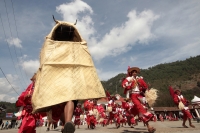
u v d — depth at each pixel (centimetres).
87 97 276
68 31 333
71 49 302
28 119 393
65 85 268
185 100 904
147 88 651
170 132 619
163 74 17038
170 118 3406
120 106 1301
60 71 279
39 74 294
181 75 15988
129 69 682
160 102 5469
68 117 244
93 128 1245
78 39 339
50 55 286
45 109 284
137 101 618
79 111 1562
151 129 576
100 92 300
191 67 17162
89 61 312
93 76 303
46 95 258
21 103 402
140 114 597
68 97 258
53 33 310
